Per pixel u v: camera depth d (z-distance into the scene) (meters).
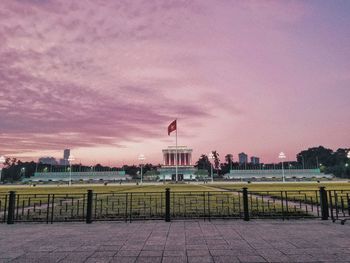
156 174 139.38
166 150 143.12
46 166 178.38
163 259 6.18
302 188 40.94
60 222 11.37
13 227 10.32
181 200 21.36
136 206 17.47
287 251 6.70
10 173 165.00
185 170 136.75
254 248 7.01
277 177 129.50
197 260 6.09
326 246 7.12
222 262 5.94
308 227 9.70
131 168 177.62
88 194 11.38
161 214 12.90
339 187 43.25
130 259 6.20
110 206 17.69
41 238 8.38
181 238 8.22
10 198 11.27
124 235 8.72
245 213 11.30
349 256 6.25
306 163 188.88
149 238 8.26
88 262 6.02
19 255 6.57
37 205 19.16
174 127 75.25
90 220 11.14
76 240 8.07
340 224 10.24
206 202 19.38
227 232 9.02
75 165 187.38
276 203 18.39
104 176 138.25
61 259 6.25
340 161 171.38
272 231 9.10
